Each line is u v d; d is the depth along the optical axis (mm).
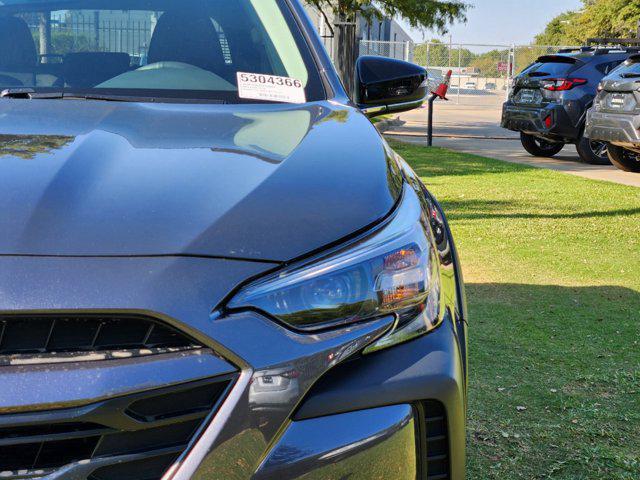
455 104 29938
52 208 1419
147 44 2678
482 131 17875
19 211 1400
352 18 16656
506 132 17672
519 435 2850
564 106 11648
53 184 1501
